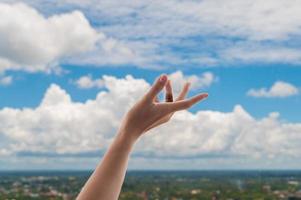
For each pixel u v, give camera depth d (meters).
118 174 1.13
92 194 1.12
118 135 1.15
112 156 1.14
